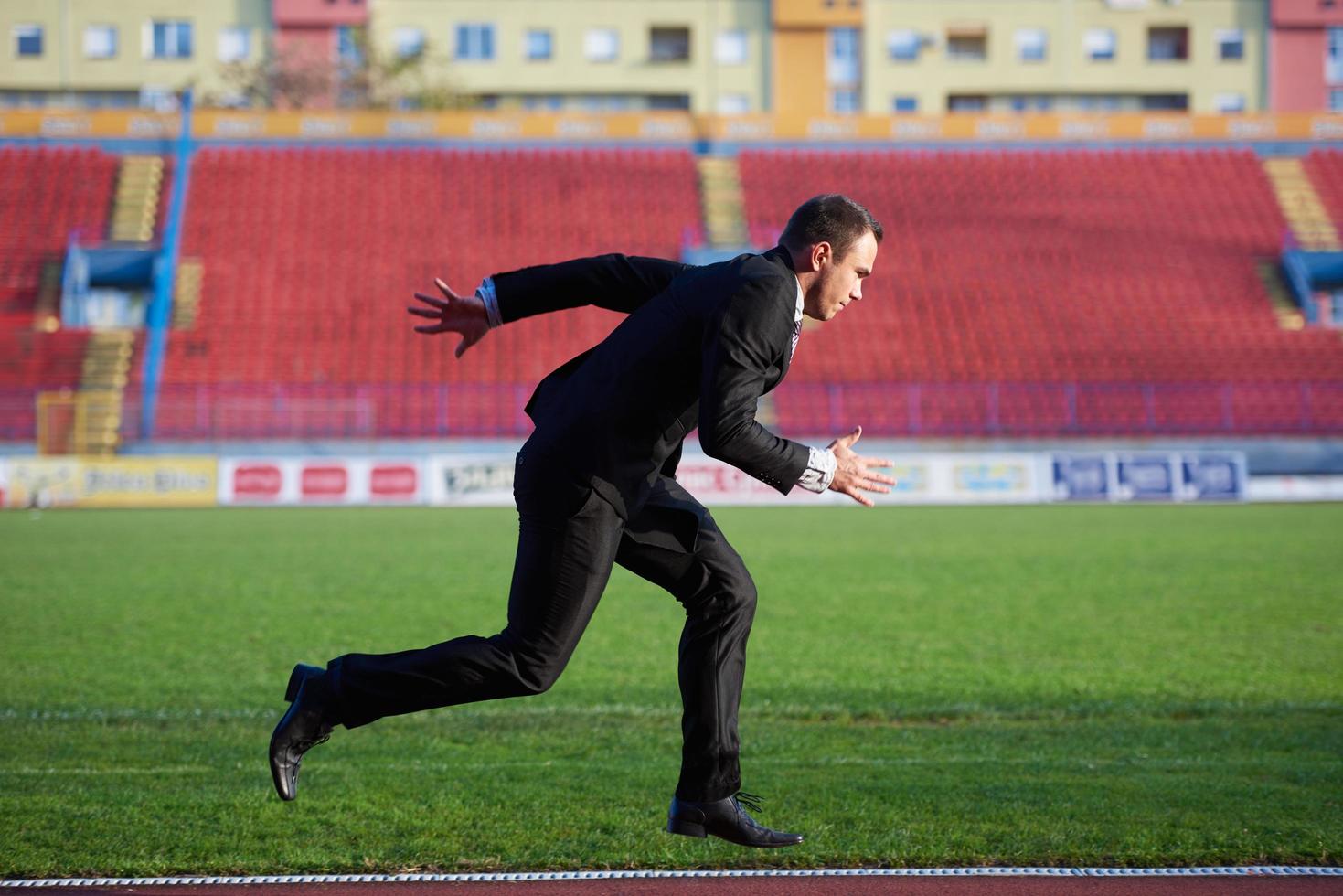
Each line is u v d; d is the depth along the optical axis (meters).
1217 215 42.75
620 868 4.75
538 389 4.43
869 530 21.92
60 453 30.77
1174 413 34.38
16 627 11.20
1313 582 14.45
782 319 4.04
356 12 52.22
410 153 43.22
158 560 16.70
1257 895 4.45
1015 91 56.19
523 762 6.48
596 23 54.06
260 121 42.72
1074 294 39.00
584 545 4.18
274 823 5.29
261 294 36.97
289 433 31.92
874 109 55.72
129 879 4.65
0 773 6.16
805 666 9.43
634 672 9.16
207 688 8.59
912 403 34.03
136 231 38.75
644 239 40.38
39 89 52.00
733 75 54.31
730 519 24.91
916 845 4.94
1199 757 6.58
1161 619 11.78
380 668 4.33
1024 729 7.37
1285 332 37.72
